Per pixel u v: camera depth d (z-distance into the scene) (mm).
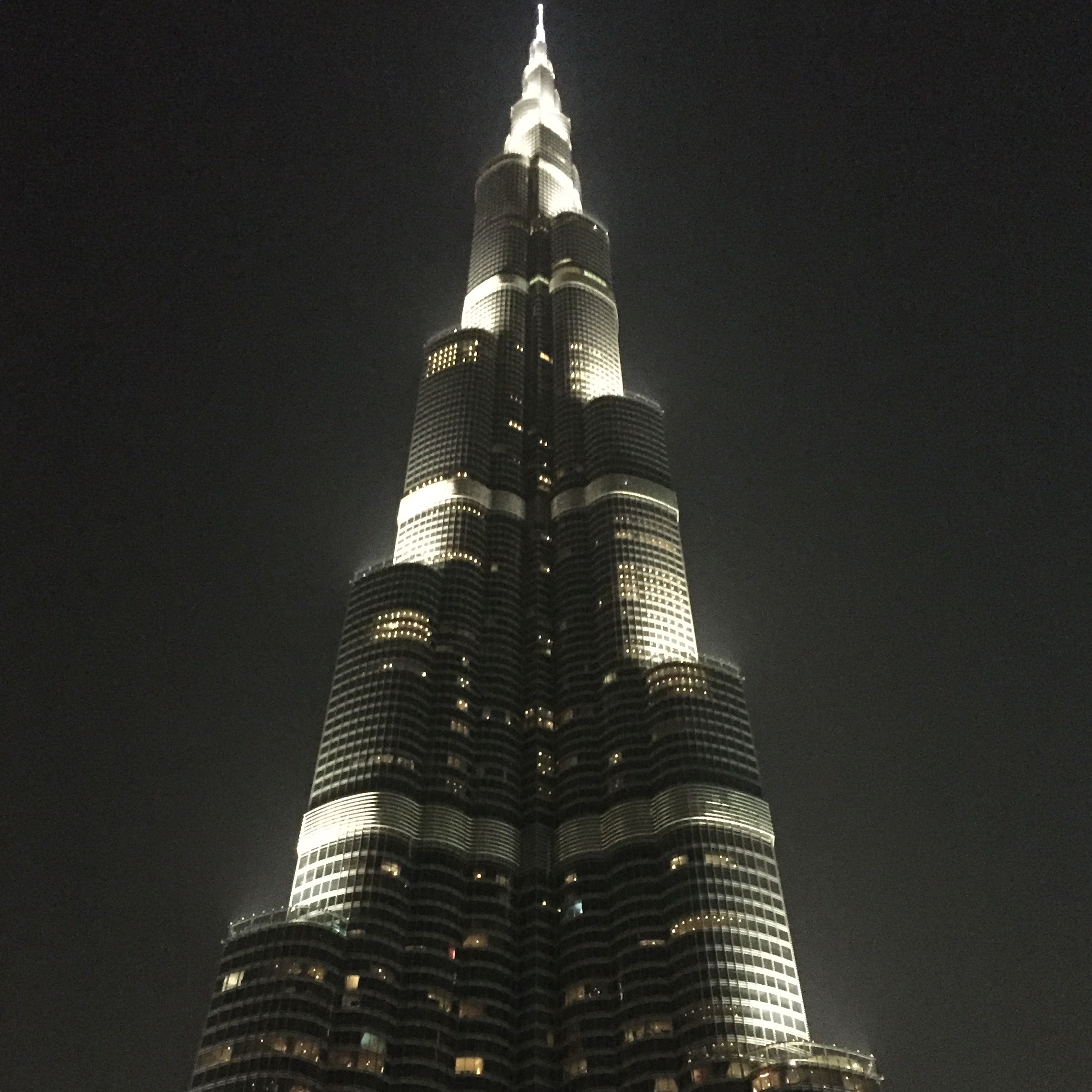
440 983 178250
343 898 182875
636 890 187625
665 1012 168750
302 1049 155500
